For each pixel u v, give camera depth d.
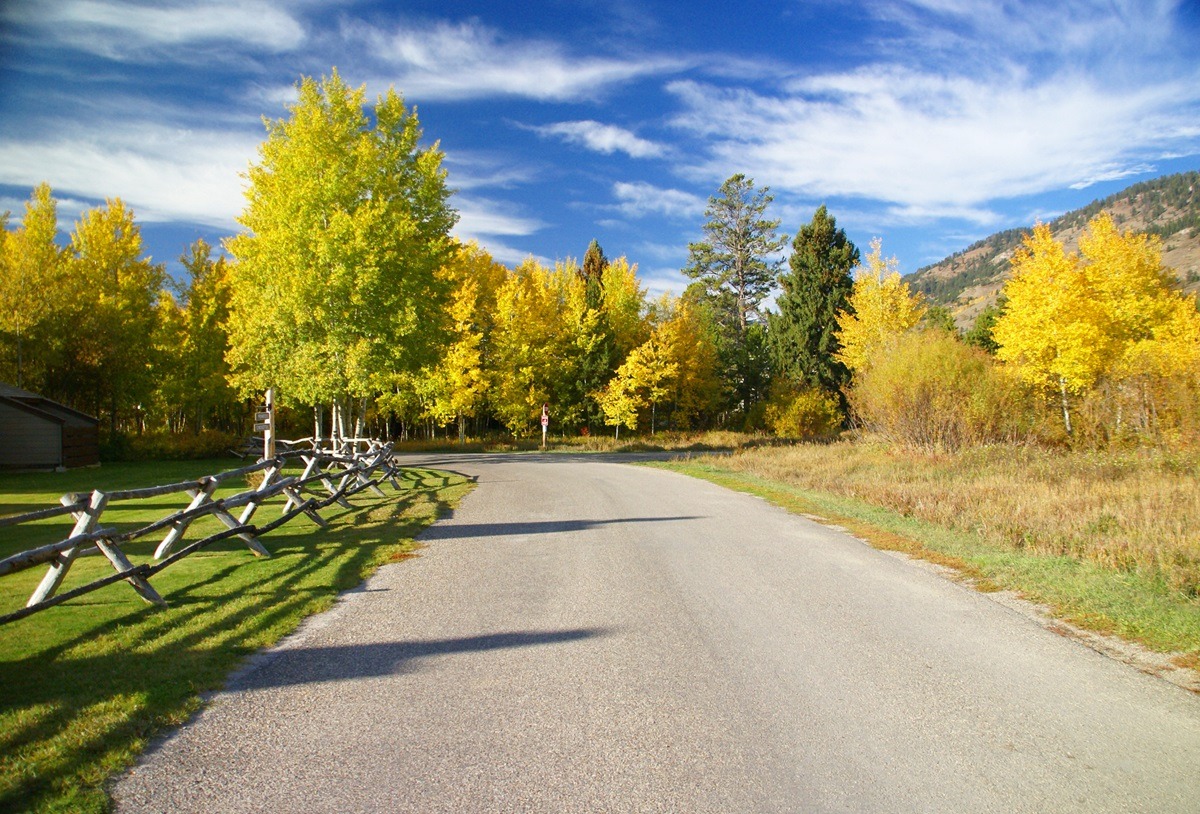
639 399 43.38
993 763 3.59
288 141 24.75
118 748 3.77
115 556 6.43
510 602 6.78
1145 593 6.74
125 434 32.44
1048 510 10.86
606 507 13.71
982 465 18.17
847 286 48.31
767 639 5.61
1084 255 24.38
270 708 4.32
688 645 5.47
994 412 21.03
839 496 14.77
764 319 63.78
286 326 23.88
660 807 3.17
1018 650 5.34
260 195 25.73
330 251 23.11
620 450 39.91
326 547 9.55
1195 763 3.59
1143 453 16.83
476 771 3.52
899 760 3.62
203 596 6.93
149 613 6.31
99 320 31.16
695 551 9.23
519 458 32.31
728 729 3.99
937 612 6.36
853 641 5.55
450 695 4.51
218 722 4.12
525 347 41.78
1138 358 19.42
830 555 8.95
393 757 3.68
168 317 35.28
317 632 5.88
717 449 39.66
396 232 24.28
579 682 4.71
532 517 12.43
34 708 4.23
